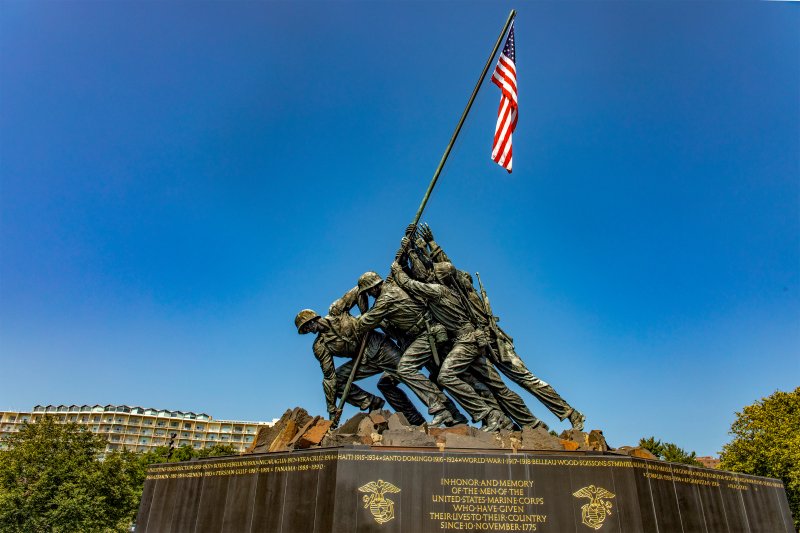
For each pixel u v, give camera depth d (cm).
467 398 1584
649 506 1197
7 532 3319
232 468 1345
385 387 1758
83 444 3925
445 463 1200
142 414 11575
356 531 1127
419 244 1758
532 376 1666
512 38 1881
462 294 1708
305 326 1744
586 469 1205
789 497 3550
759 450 3819
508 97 1827
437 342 1666
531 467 1205
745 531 1382
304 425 1527
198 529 1320
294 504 1203
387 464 1189
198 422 12019
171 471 1480
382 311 1691
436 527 1145
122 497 3831
